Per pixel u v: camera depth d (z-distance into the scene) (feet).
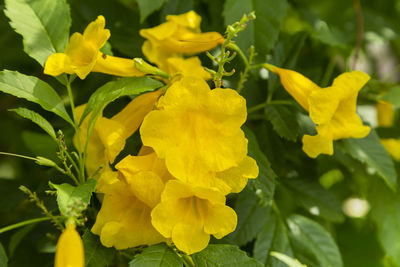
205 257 1.65
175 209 1.58
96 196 1.72
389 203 2.04
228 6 1.85
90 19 2.00
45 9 1.71
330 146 1.70
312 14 2.28
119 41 1.94
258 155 1.73
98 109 1.63
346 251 2.59
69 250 1.49
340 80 1.68
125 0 2.10
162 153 1.57
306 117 1.86
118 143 1.62
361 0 2.59
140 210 1.63
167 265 1.61
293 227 1.89
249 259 1.65
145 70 1.65
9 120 2.26
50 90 1.66
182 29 1.82
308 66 2.18
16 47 2.14
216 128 1.59
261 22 1.86
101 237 1.60
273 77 1.88
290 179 1.96
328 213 1.93
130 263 1.59
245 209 1.86
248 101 1.90
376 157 1.89
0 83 1.62
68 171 1.64
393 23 2.44
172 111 1.57
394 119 2.23
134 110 1.66
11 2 1.69
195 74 1.74
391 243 2.03
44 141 1.90
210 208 1.59
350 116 1.72
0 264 1.62
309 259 1.85
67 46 1.65
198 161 1.57
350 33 2.35
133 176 1.58
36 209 1.79
